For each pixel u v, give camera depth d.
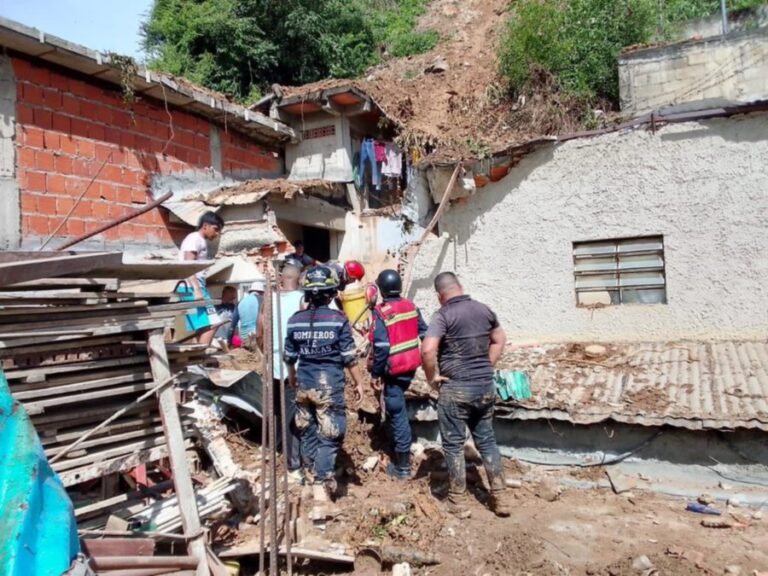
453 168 7.11
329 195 10.81
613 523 4.48
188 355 4.27
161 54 16.38
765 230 6.12
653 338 6.63
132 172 8.10
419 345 5.33
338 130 11.16
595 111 8.78
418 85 12.20
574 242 6.99
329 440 4.75
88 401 3.65
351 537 4.28
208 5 16.14
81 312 3.51
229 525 4.25
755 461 4.73
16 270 3.00
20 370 3.29
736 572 3.70
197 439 4.98
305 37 16.55
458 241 7.53
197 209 8.68
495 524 4.52
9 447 2.44
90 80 7.57
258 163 10.80
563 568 3.88
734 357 5.80
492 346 4.86
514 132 8.81
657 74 8.66
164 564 3.29
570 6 9.84
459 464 4.70
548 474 5.32
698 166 6.38
